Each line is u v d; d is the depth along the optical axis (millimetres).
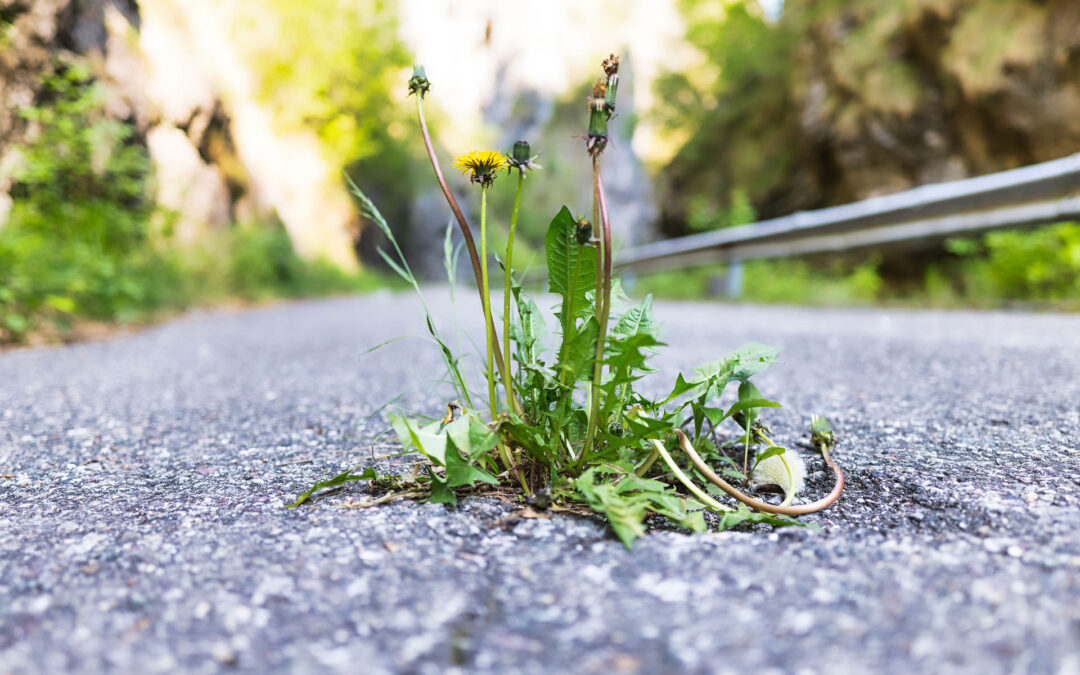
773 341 3709
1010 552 918
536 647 716
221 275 8391
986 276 6359
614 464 1166
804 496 1264
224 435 1830
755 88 13086
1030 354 2861
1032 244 5711
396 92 18000
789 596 810
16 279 4215
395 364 3266
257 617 782
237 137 11969
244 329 5262
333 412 2115
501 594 837
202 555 957
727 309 6656
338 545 988
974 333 3736
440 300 10773
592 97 1046
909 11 9430
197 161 9648
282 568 909
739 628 741
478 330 5000
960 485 1231
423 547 980
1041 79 8023
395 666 684
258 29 14141
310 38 14633
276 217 12797
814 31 11188
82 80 6113
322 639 734
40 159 5531
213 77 10914
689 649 705
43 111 5566
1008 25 8430
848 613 764
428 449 1167
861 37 10141
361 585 857
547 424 1246
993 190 5734
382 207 20312
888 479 1301
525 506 1142
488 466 1284
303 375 2934
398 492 1234
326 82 15328
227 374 2979
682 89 14273
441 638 735
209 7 12727
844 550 952
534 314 1298
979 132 8781
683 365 2914
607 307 1088
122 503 1236
